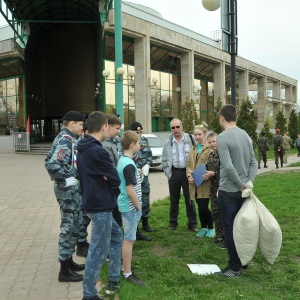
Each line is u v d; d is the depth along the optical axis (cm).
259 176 1555
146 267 506
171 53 3538
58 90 4272
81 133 513
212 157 627
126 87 3269
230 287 438
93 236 389
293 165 2134
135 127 680
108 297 423
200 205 654
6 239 673
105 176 383
